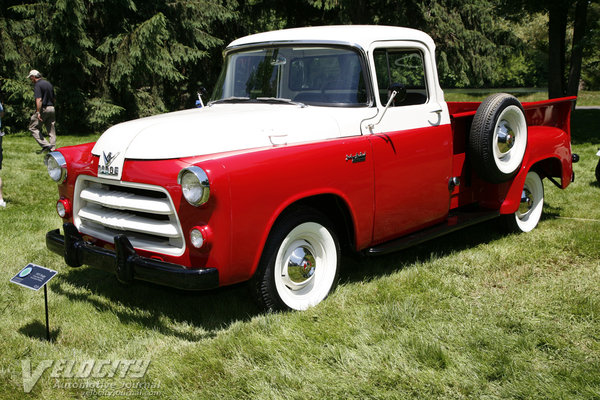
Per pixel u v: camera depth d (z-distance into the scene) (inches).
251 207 136.1
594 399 112.2
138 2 770.8
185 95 893.2
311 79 172.6
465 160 205.0
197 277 131.1
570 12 771.4
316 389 117.5
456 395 115.2
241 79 186.9
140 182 139.3
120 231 150.9
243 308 160.2
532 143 218.1
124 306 163.6
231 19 876.0
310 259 158.2
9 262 197.8
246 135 146.5
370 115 168.2
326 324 145.1
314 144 151.6
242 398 115.1
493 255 199.2
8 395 117.3
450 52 862.5
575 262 195.8
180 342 140.7
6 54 671.1
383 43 173.6
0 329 147.4
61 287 177.6
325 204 166.9
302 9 917.8
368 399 114.2
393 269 192.4
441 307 156.3
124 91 758.5
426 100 188.9
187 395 116.0
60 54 670.5
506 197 213.8
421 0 820.6
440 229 190.2
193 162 135.1
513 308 155.1
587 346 135.2
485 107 192.5
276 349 132.5
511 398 113.5
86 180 159.3
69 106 706.8
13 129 697.0
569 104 247.3
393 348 132.6
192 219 132.9
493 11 871.1
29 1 701.3
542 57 1422.2
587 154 459.8
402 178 174.6
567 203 282.7
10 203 292.4
